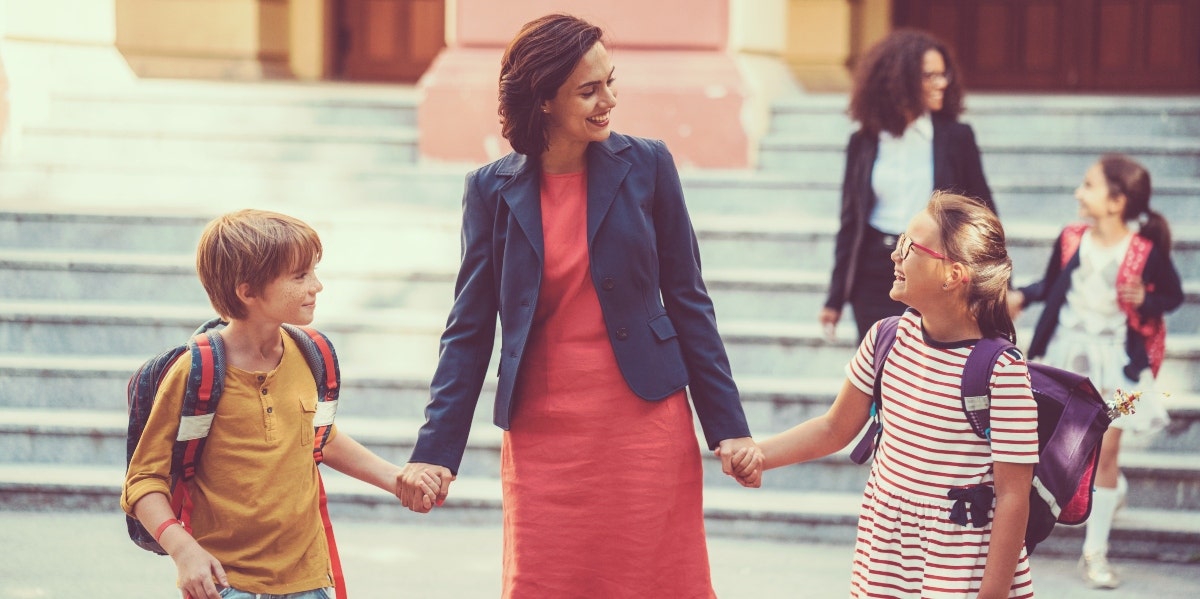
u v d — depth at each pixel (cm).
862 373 439
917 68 704
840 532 769
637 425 431
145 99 1226
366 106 1239
